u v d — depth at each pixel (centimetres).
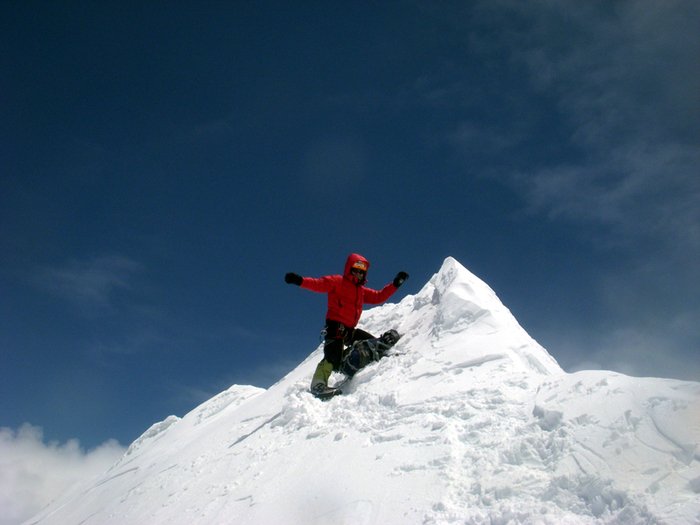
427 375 630
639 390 448
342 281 783
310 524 451
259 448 644
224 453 696
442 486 432
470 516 392
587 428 430
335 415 641
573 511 370
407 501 430
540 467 421
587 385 481
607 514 357
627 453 393
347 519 435
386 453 506
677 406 416
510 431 475
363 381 715
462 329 698
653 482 358
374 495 451
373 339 771
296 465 560
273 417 737
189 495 612
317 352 977
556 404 473
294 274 764
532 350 636
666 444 388
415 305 903
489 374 590
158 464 845
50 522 955
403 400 596
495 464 438
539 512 374
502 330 667
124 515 671
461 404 541
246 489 553
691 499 337
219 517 521
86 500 945
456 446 479
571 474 394
